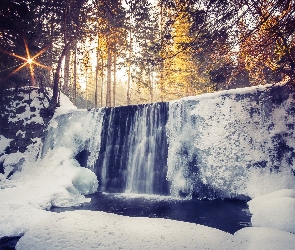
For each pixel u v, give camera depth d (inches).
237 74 282.5
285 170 331.9
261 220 252.4
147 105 472.1
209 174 374.9
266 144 352.8
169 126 437.1
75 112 541.6
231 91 401.1
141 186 437.4
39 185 386.0
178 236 206.4
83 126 518.3
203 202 352.5
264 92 372.2
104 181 468.4
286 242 191.0
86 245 188.9
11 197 326.0
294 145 335.0
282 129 348.2
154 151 442.0
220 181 363.9
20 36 383.6
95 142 501.7
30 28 392.8
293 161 330.6
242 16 200.4
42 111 557.6
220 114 396.2
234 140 373.7
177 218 280.7
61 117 546.9
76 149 499.8
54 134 524.4
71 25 588.7
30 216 257.9
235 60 263.4
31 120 546.6
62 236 204.1
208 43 222.7
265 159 346.9
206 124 401.7
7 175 488.4
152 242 193.9
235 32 213.3
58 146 502.6
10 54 404.2
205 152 387.5
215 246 190.1
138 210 315.9
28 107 559.8
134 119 480.7
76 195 389.4
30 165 498.6
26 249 193.0
